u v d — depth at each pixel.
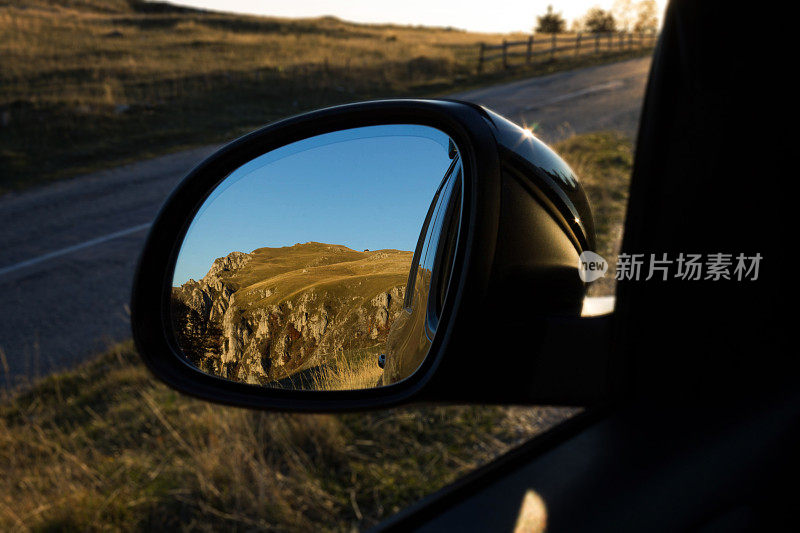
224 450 2.79
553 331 0.88
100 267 7.98
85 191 11.57
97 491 2.81
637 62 27.27
